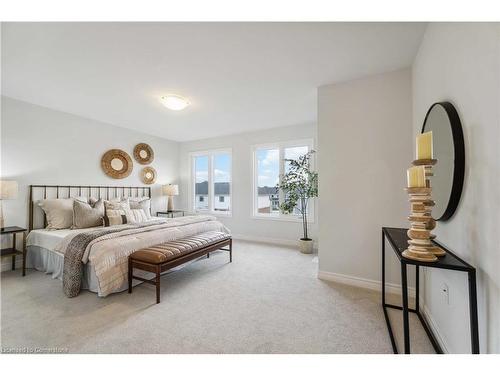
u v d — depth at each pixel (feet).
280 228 15.23
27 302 7.04
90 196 13.08
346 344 5.18
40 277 9.06
